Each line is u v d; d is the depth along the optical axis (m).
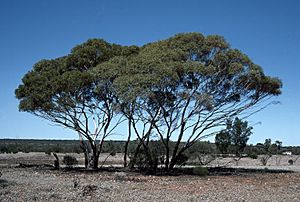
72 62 39.94
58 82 36.34
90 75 36.53
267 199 20.64
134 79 32.75
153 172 38.38
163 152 46.12
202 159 57.28
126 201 18.73
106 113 41.25
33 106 37.16
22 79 39.47
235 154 59.41
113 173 36.28
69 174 34.53
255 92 39.12
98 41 40.97
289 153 101.06
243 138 56.41
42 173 34.97
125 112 37.28
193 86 36.38
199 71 33.94
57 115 39.88
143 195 21.02
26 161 58.84
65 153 89.12
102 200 18.73
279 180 32.12
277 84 39.25
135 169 41.75
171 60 34.59
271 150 78.94
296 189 25.75
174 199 19.75
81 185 24.19
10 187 22.59
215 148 62.12
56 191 21.28
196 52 36.62
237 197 20.98
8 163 53.03
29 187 22.86
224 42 36.88
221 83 37.47
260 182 30.28
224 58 36.34
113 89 35.81
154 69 33.19
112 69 35.81
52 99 37.75
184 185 27.14
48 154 79.75
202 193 22.52
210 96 35.78
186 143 41.16
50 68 40.47
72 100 37.97
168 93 35.31
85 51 39.75
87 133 41.84
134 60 35.47
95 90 36.66
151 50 36.78
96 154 42.84
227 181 30.66
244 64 37.09
